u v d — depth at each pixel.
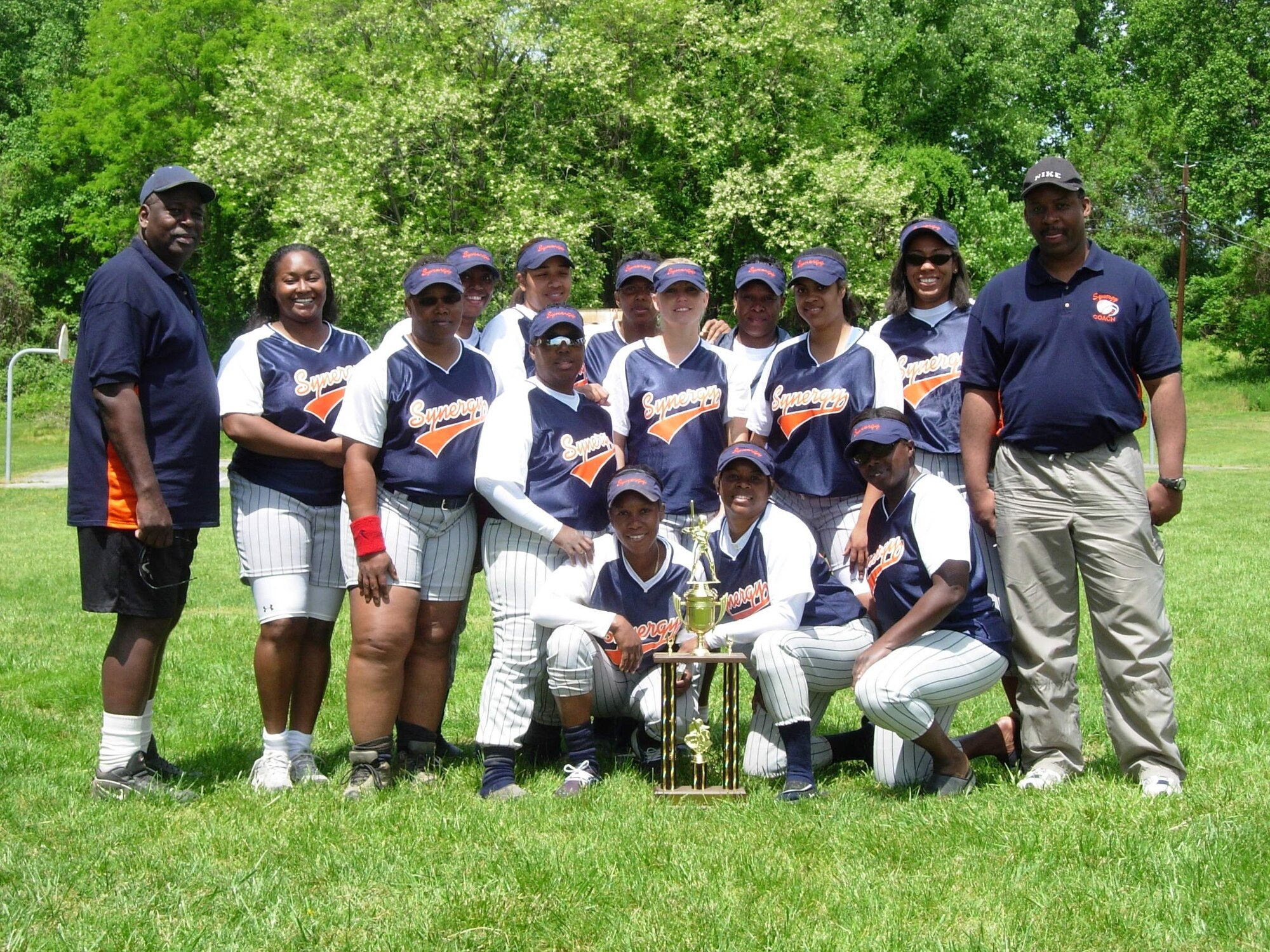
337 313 5.54
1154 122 50.12
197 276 37.22
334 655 7.90
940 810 4.36
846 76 36.78
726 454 4.97
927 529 4.73
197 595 10.41
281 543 5.07
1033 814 4.25
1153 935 3.28
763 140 29.75
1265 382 42.12
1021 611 4.82
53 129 38.81
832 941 3.31
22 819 4.50
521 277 6.06
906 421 5.22
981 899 3.56
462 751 5.73
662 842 4.12
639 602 5.04
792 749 4.81
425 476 4.95
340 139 26.23
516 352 5.82
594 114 28.48
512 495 4.90
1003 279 4.82
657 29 28.53
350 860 4.01
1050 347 4.64
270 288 5.28
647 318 6.05
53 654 7.85
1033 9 40.66
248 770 5.40
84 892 3.76
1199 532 14.36
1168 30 50.59
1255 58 48.84
